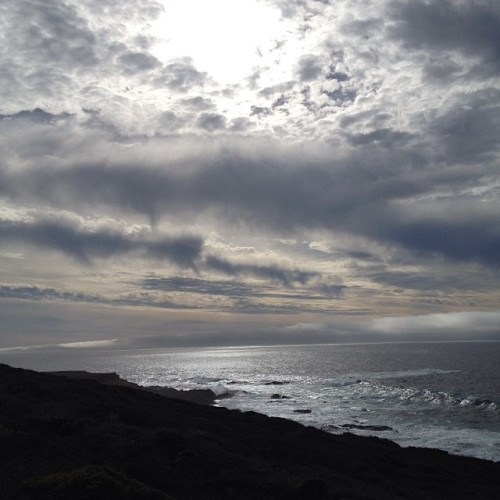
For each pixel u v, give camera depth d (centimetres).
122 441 2095
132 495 1419
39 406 3045
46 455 1809
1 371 4294
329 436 3672
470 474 3095
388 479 2658
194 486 1789
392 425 5494
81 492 1373
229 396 8519
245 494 1781
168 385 11000
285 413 6438
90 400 3703
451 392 8206
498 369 13200
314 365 17100
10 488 1453
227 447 2448
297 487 1859
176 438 2203
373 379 11069
